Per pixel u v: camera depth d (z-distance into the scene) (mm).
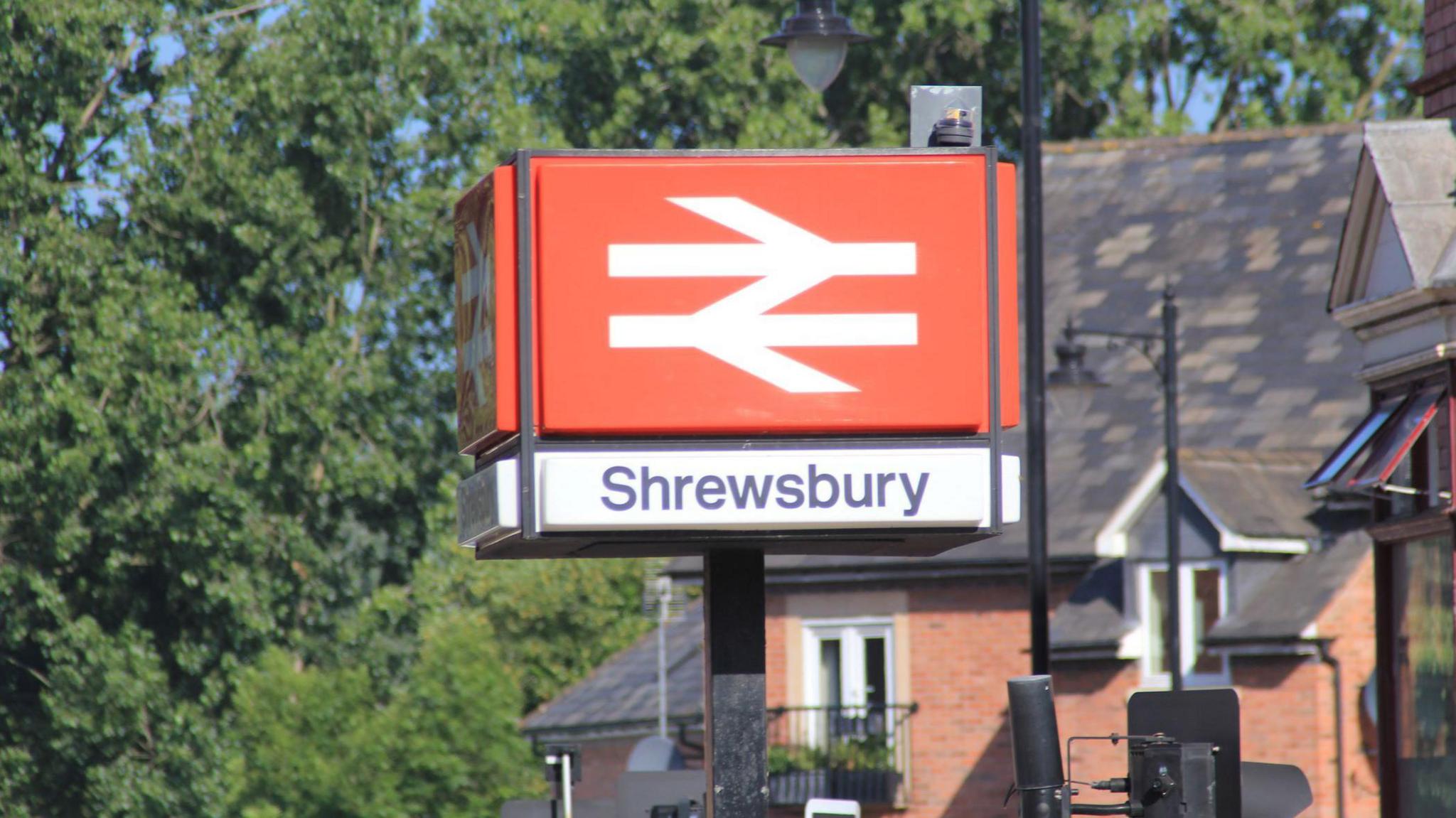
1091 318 107125
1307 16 184000
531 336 23125
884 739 94062
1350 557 83562
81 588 141875
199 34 148875
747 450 23125
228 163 145125
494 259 23469
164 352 138500
